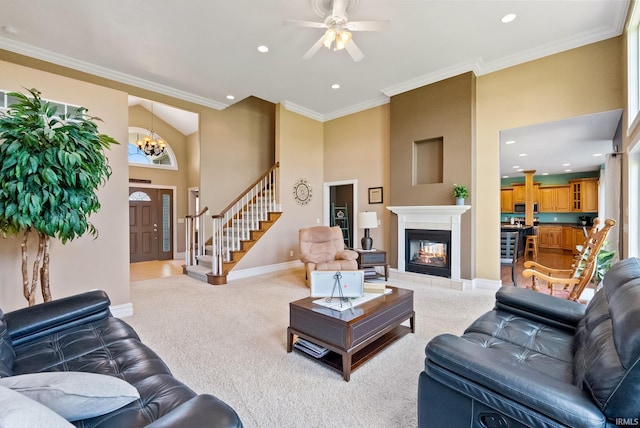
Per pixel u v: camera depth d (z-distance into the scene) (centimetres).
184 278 539
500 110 444
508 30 360
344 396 193
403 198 531
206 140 613
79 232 246
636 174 318
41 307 196
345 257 488
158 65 445
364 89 541
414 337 278
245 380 211
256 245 567
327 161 690
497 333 190
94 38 373
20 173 207
